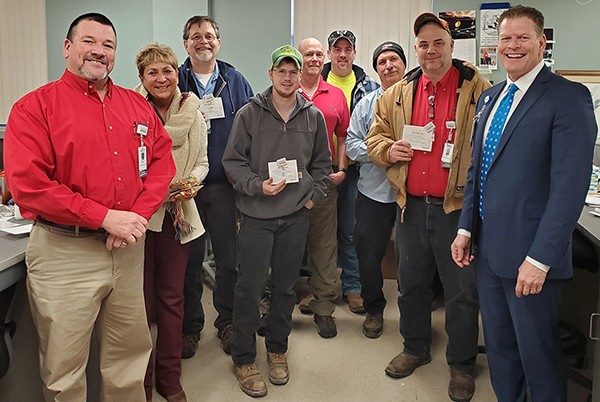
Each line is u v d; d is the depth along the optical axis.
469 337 2.46
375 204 2.96
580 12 3.97
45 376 1.76
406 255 2.54
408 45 4.30
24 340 1.96
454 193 2.32
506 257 1.82
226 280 2.92
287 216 2.43
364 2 4.30
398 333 3.17
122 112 1.84
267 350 2.69
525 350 1.85
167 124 2.30
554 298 1.81
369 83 3.53
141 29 4.52
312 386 2.57
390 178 2.54
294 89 2.41
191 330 2.89
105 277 1.79
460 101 2.30
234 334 2.56
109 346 1.93
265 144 2.43
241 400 2.45
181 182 2.23
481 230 1.98
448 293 2.44
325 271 3.11
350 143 3.03
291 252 2.49
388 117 2.58
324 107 3.19
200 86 2.85
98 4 4.55
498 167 1.83
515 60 1.75
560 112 1.69
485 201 1.89
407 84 2.52
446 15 4.12
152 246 2.25
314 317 3.28
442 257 2.41
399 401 2.45
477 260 2.02
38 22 4.64
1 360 1.74
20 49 4.70
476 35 4.10
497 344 2.02
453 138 2.32
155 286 2.33
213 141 2.78
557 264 1.69
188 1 4.29
